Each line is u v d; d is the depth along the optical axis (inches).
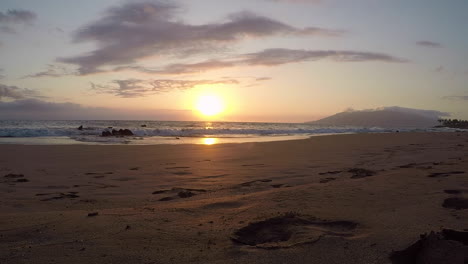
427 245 119.5
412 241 130.2
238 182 336.5
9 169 414.3
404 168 351.3
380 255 123.2
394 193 212.2
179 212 195.6
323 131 1723.7
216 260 124.1
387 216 166.2
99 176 374.9
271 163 471.5
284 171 399.5
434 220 154.3
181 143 871.1
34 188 306.3
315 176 357.4
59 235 153.4
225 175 379.2
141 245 139.9
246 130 1535.4
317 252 127.4
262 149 684.7
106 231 158.2
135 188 311.4
